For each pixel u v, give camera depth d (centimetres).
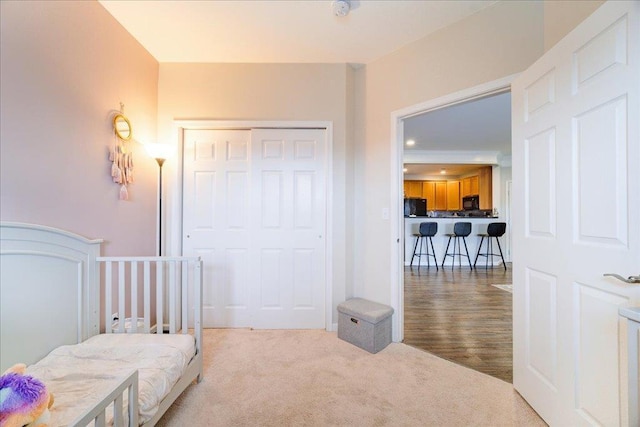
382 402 162
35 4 146
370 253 265
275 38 231
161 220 260
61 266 160
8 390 79
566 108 130
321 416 151
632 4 101
